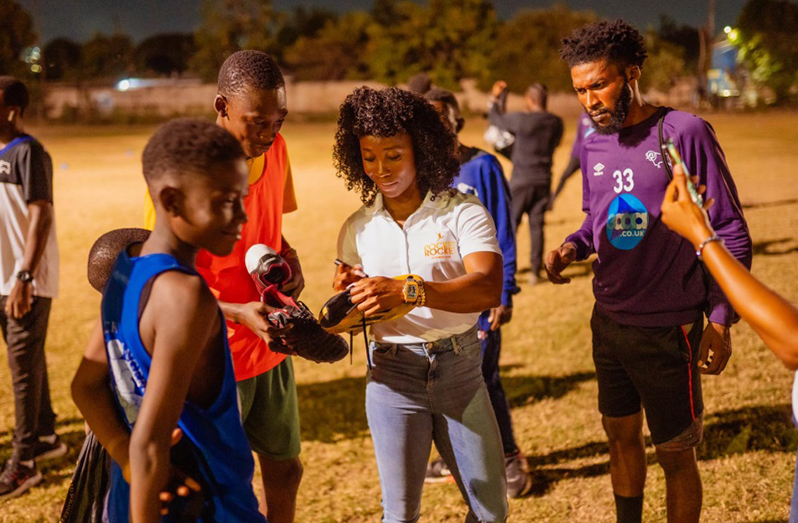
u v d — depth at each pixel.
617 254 2.89
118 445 2.00
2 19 49.31
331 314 2.52
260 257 2.74
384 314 2.50
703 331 2.84
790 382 5.04
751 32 42.66
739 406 4.69
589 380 5.37
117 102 56.53
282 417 3.09
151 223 2.68
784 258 8.47
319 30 75.25
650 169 2.79
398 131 2.60
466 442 2.76
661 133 2.76
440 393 2.73
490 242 2.69
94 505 2.16
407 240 2.75
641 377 2.94
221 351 1.96
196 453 1.99
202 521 2.00
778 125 31.05
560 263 3.11
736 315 2.77
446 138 2.72
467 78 60.94
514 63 56.75
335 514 3.81
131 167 22.12
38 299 4.09
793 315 1.73
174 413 1.81
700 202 1.92
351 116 2.71
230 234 1.90
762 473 3.87
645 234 2.82
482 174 3.74
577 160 7.99
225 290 2.88
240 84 2.67
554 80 53.22
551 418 4.77
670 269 2.83
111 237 2.35
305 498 3.98
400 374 2.74
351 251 2.92
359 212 2.89
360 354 6.27
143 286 1.83
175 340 1.79
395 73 62.41
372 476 4.20
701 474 3.90
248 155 2.79
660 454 2.99
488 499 2.82
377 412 2.78
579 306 7.20
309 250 10.23
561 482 3.98
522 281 8.29
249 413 3.04
